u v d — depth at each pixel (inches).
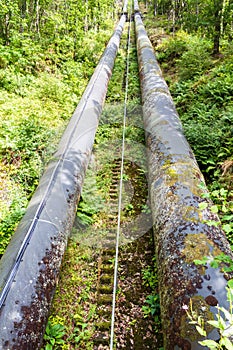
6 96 299.7
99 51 527.2
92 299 140.6
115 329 128.5
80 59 479.8
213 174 205.5
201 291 101.1
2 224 166.9
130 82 410.9
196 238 120.0
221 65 347.3
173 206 141.5
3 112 270.5
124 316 133.5
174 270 114.4
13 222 167.6
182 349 92.6
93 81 330.6
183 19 596.7
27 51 358.9
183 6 641.6
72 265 156.1
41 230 132.1
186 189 147.7
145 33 628.4
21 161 221.8
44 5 472.4
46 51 428.1
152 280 147.7
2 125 249.6
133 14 1047.0
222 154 203.0
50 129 256.2
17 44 362.3
